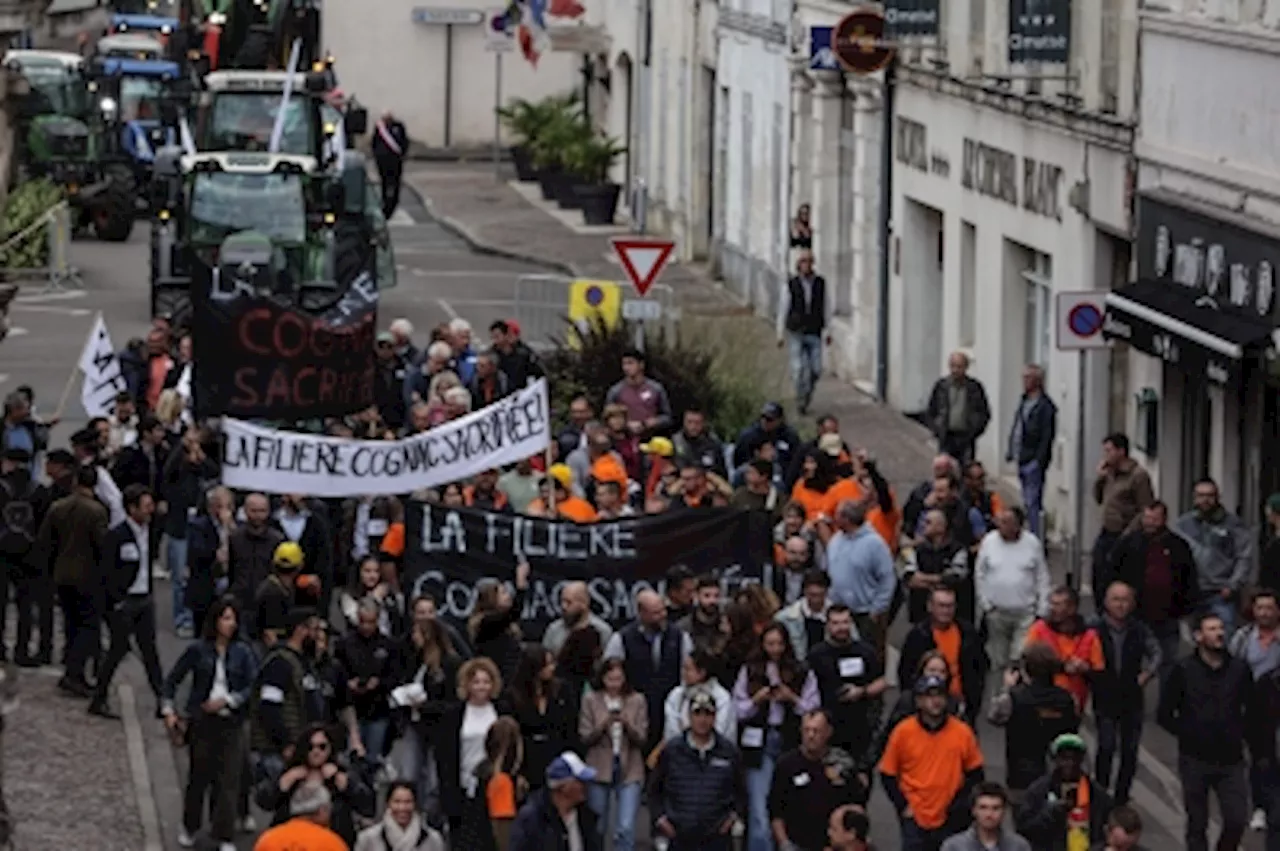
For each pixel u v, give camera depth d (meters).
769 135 90.69
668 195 110.62
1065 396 60.59
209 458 51.19
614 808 40.34
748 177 94.50
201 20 100.81
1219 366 50.12
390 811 33.44
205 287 50.75
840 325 81.06
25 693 46.50
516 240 110.75
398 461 45.41
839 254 82.50
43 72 109.12
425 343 85.94
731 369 65.00
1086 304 50.44
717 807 35.16
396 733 38.56
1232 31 51.97
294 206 82.50
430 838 33.50
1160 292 54.38
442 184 131.62
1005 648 44.09
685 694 36.50
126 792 41.56
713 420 62.78
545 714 36.56
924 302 74.69
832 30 76.25
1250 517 52.53
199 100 90.56
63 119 108.19
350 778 34.66
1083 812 33.97
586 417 54.62
